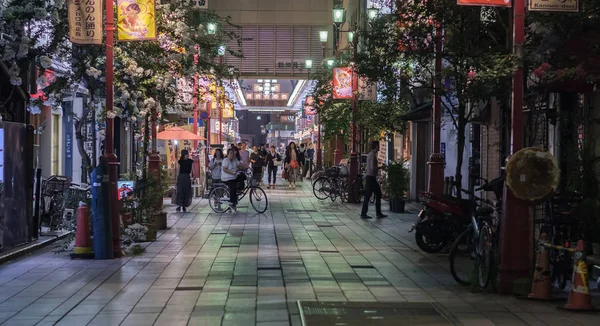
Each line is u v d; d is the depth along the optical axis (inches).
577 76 403.9
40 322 313.0
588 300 335.6
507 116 569.3
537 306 348.5
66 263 487.8
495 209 423.5
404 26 574.9
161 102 675.4
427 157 1125.7
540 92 475.8
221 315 326.3
